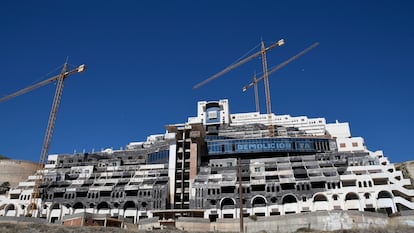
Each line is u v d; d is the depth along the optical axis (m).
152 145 187.62
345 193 122.44
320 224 84.31
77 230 66.31
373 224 86.81
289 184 131.00
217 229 94.81
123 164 169.62
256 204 127.69
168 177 144.88
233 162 151.50
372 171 129.88
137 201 135.88
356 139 165.00
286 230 87.44
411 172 156.25
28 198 144.25
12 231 63.09
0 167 169.12
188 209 128.50
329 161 140.50
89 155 173.62
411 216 87.12
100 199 138.62
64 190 143.50
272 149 163.62
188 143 157.00
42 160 159.62
